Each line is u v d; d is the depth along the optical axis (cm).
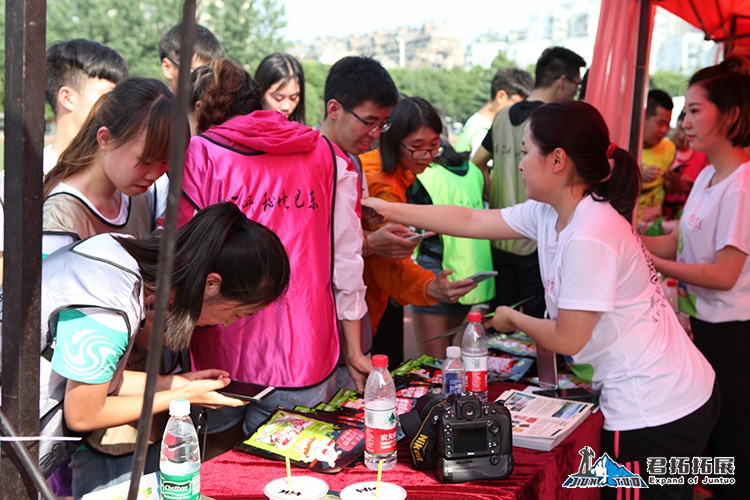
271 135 194
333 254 211
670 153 514
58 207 172
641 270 201
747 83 258
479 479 167
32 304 110
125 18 2528
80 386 142
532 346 270
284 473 168
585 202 198
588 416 208
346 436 181
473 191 343
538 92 374
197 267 149
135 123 166
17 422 111
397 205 254
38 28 103
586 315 194
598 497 219
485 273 251
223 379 172
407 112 269
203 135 193
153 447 189
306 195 195
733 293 263
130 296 144
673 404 201
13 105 104
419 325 353
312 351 193
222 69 211
